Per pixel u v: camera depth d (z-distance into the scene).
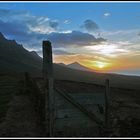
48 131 13.12
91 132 13.93
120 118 19.67
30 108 22.11
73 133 13.60
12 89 38.69
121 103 29.44
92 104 14.26
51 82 13.02
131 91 46.69
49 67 13.05
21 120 17.75
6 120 17.92
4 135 14.19
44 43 13.09
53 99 13.08
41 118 15.78
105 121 14.36
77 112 13.86
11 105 23.97
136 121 18.56
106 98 14.53
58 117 13.49
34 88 23.67
